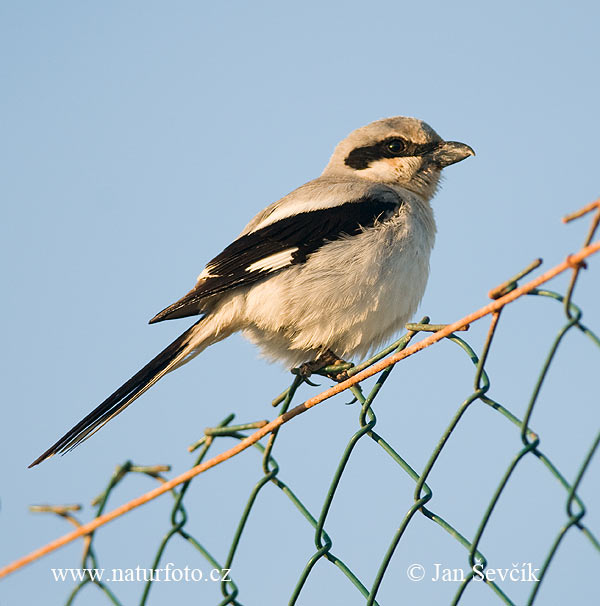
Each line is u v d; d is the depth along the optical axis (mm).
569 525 4449
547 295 4453
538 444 4680
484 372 4922
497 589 4816
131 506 6094
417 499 5207
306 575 5719
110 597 6121
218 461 5949
